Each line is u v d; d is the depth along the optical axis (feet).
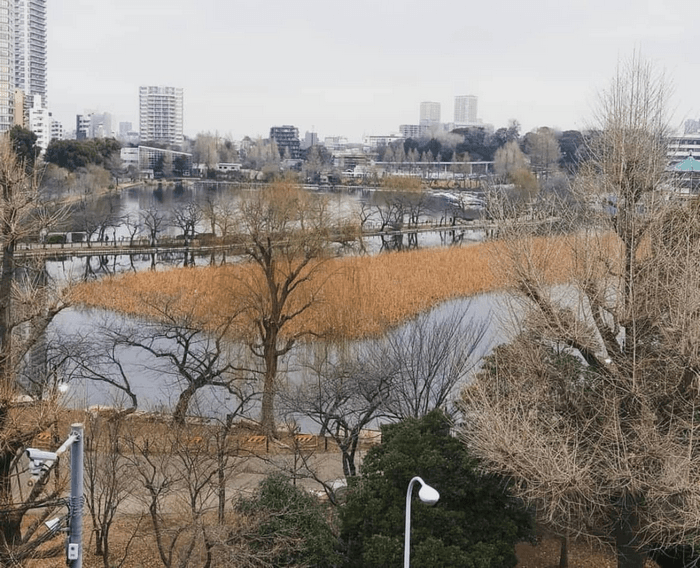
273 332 153.28
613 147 96.89
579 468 83.56
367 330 193.36
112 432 117.50
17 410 99.19
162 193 634.02
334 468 130.52
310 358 173.17
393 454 89.76
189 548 88.84
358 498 90.17
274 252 163.53
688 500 79.51
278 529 87.15
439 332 163.73
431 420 96.73
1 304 94.32
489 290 253.85
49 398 98.63
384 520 86.17
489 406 89.45
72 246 352.08
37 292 102.58
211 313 184.96
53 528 75.25
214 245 263.29
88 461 105.81
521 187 327.67
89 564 98.58
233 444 125.59
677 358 88.02
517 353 97.60
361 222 300.40
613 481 83.56
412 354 130.82
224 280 185.16
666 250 91.30
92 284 253.65
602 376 90.99
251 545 88.69
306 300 181.57
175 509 110.63
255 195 202.49
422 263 289.94
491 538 86.69
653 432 83.71
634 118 97.71
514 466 83.25
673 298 89.10
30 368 150.30
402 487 89.45
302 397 129.08
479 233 419.13
